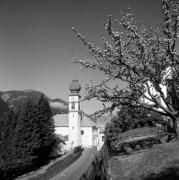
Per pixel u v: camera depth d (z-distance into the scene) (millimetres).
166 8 15633
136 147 30703
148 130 40406
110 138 43531
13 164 53188
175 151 19844
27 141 61562
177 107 18859
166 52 16625
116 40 15945
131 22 16297
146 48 16703
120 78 17281
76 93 111688
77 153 80188
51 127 71750
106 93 17984
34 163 62188
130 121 43719
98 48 16875
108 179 18375
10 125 69500
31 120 63469
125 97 18141
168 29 16000
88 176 12586
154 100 18141
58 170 49531
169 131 29703
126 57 16797
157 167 16875
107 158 25078
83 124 113188
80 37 16906
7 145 62531
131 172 18406
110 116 19125
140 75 16969
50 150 71562
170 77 17859
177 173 14367
